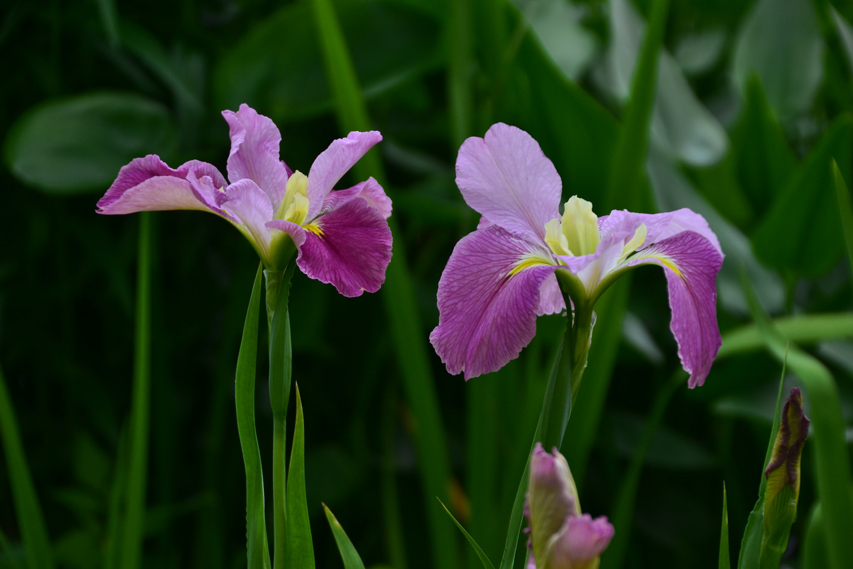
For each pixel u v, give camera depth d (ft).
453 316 3.07
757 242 5.19
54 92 5.29
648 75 4.03
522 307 3.05
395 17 5.62
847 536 3.47
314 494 5.37
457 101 4.82
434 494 4.39
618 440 5.60
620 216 3.19
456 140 4.83
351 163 3.17
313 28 5.40
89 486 4.96
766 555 3.07
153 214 5.02
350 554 3.11
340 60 4.17
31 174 4.84
